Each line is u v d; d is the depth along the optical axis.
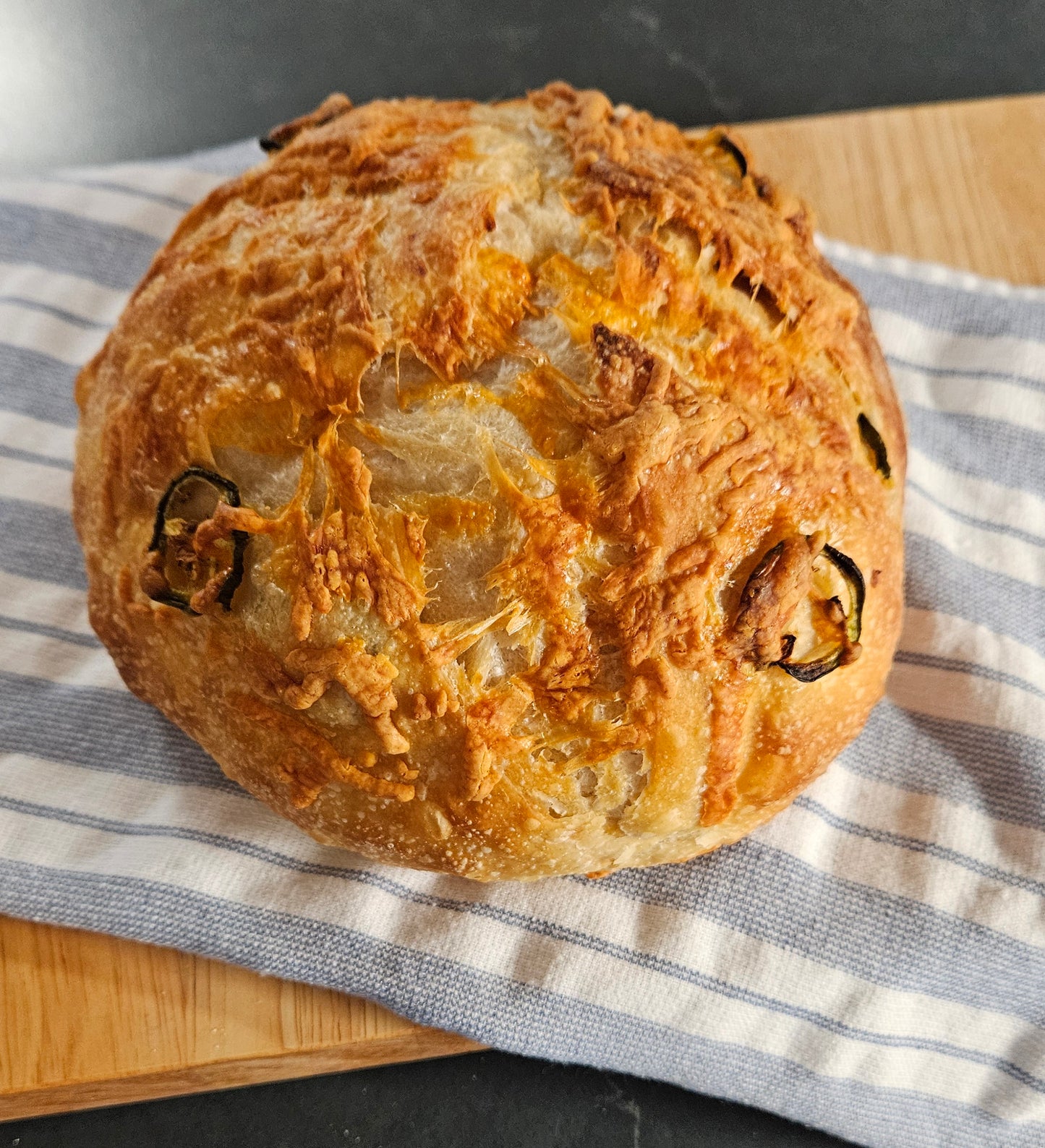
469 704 0.24
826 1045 0.29
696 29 0.44
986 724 0.32
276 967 0.29
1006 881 0.31
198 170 0.39
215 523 0.24
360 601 0.24
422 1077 0.32
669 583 0.23
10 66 0.44
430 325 0.24
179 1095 0.30
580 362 0.24
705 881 0.30
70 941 0.30
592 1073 0.32
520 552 0.23
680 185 0.26
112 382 0.27
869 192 0.39
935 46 0.44
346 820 0.26
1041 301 0.37
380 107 0.28
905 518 0.34
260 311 0.25
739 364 0.25
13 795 0.31
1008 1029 0.30
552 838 0.25
